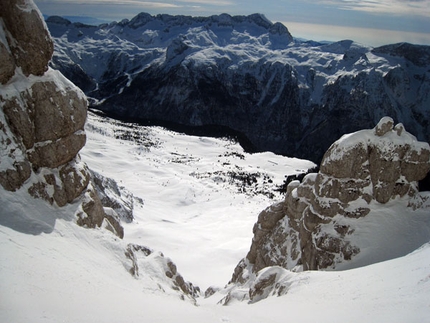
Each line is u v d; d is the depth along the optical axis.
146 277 29.84
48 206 26.25
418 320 15.88
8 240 20.30
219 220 106.06
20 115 25.77
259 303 27.47
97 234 28.17
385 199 35.84
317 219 36.19
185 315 18.39
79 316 14.95
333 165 35.72
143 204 109.75
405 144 36.25
